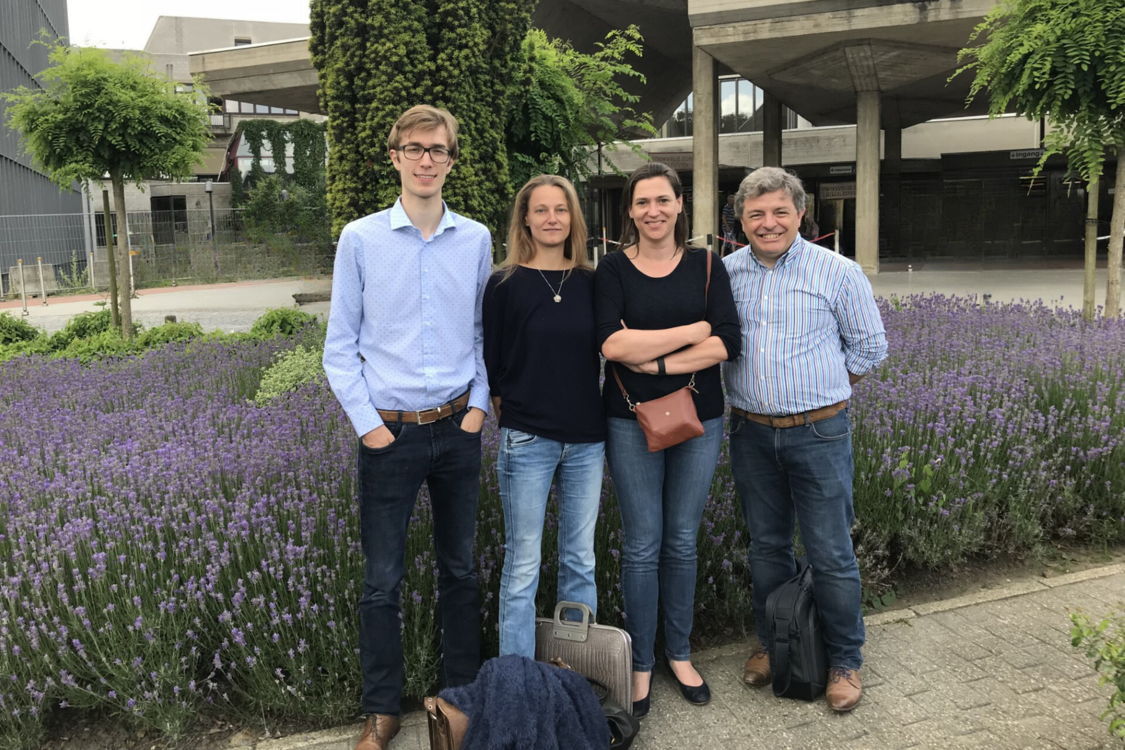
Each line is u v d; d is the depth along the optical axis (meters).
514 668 2.38
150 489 3.73
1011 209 29.19
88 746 2.82
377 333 2.66
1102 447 4.27
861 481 3.95
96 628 2.96
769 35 19.23
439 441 2.70
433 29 6.65
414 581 3.23
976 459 4.35
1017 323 7.29
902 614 3.54
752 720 2.86
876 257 22.62
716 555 3.61
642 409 2.71
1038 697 2.89
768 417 2.92
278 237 32.97
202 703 2.96
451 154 2.64
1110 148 7.54
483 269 2.81
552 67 9.18
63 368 7.79
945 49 19.73
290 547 3.04
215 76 21.86
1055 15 6.89
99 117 9.63
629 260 2.81
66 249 29.44
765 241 2.81
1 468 4.18
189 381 7.10
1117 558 4.08
